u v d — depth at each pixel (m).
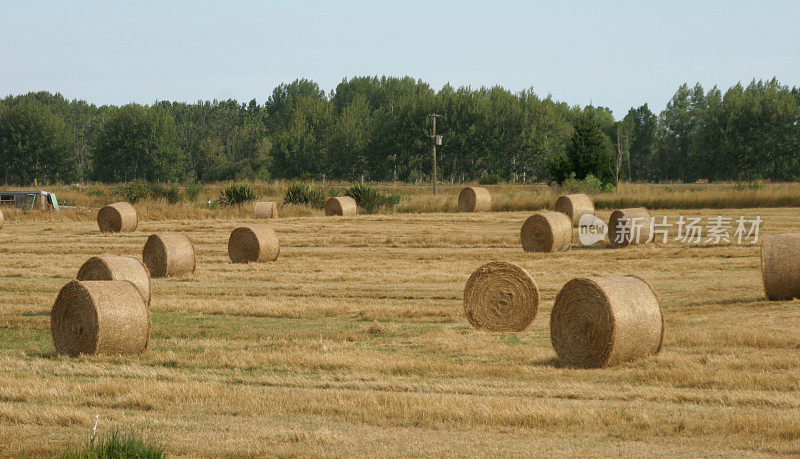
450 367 45.06
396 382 41.75
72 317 50.72
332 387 41.38
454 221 155.50
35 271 93.62
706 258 98.25
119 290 51.28
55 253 114.12
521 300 60.41
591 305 46.53
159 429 33.25
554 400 37.69
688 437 31.20
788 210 158.88
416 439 31.53
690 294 72.38
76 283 50.59
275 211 166.12
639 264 94.12
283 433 32.28
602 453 29.31
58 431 33.34
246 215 172.75
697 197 172.38
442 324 62.03
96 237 132.25
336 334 56.97
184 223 153.62
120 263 68.56
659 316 47.62
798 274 64.81
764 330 53.97
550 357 48.97
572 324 47.19
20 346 54.38
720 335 51.78
